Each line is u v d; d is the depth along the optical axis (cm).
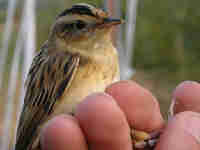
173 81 57
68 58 18
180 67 60
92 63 18
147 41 65
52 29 20
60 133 15
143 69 62
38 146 18
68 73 18
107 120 15
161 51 64
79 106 16
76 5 19
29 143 19
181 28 66
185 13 67
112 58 19
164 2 70
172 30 65
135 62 63
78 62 18
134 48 64
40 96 19
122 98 17
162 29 66
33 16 31
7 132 37
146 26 66
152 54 64
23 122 19
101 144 16
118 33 31
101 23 19
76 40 19
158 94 52
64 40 19
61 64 18
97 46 19
